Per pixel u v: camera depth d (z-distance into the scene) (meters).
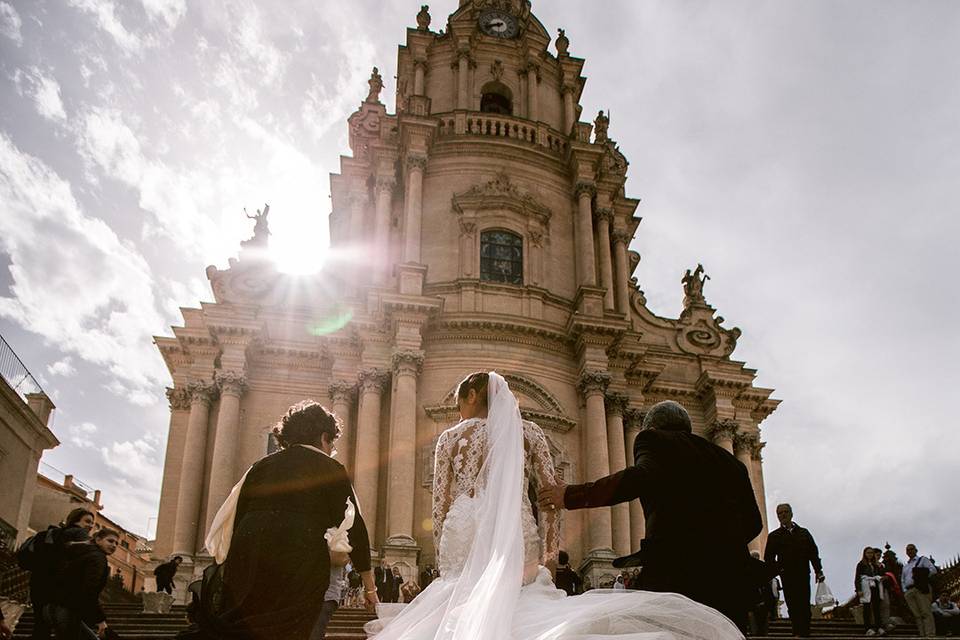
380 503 26.95
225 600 5.07
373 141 34.44
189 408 29.62
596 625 4.43
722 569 5.31
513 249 32.50
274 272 31.44
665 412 5.98
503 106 37.84
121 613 17.80
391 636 4.75
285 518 5.30
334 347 29.23
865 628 18.16
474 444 5.25
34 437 28.92
